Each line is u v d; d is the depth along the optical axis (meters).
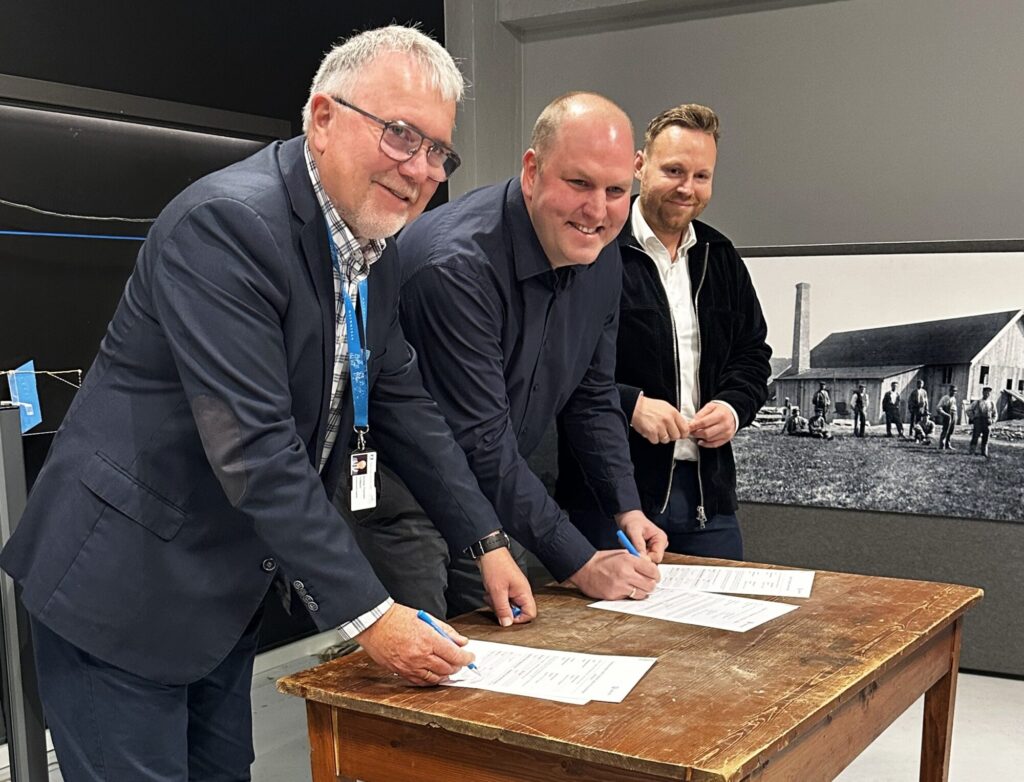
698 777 1.25
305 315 1.59
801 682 1.55
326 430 1.74
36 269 3.21
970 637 3.81
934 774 2.17
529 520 2.07
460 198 2.25
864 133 4.22
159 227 1.56
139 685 1.66
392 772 1.55
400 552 2.45
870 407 3.88
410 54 1.53
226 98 3.73
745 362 2.96
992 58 3.96
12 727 2.03
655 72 4.63
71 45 3.22
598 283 2.33
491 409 2.07
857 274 3.87
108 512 1.59
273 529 1.51
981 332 3.70
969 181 4.05
